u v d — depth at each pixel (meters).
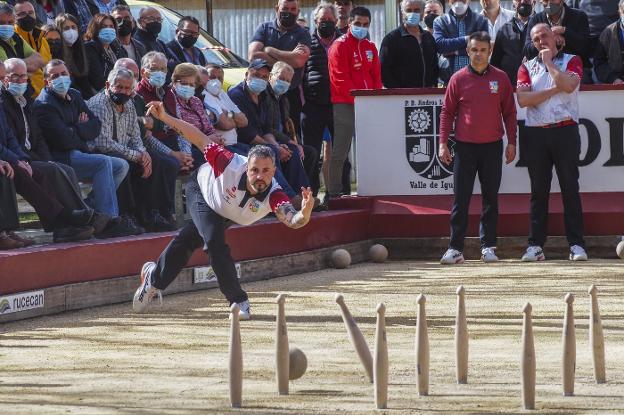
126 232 13.57
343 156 17.42
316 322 11.08
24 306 11.69
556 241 16.70
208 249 11.30
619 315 11.15
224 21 29.78
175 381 8.25
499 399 7.44
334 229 16.39
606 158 16.94
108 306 12.66
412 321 11.02
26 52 14.45
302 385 8.02
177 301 12.94
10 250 12.06
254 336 10.34
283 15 17.12
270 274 15.07
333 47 17.22
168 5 29.53
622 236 16.58
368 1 29.70
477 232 16.81
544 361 8.88
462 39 18.12
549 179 15.95
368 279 14.56
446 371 8.52
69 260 12.34
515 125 15.81
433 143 17.12
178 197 14.88
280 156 15.74
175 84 14.71
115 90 13.98
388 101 17.20
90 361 9.16
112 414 7.07
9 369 8.84
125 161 13.80
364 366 7.75
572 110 15.72
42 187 12.73
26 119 13.23
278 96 16.12
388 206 17.17
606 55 17.22
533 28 15.72
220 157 10.82
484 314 11.35
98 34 15.24
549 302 12.06
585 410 7.09
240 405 7.29
